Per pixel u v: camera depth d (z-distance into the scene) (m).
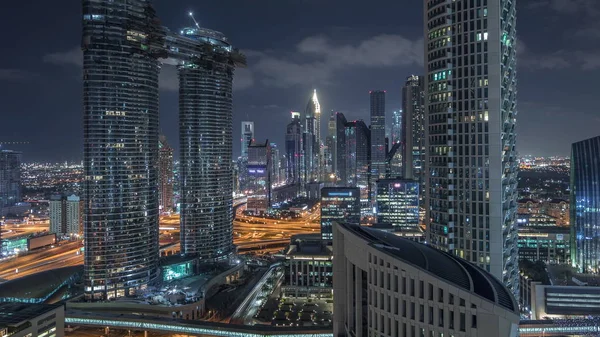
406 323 93.44
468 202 191.62
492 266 186.62
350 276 117.50
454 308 85.00
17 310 191.88
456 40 193.88
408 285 93.25
